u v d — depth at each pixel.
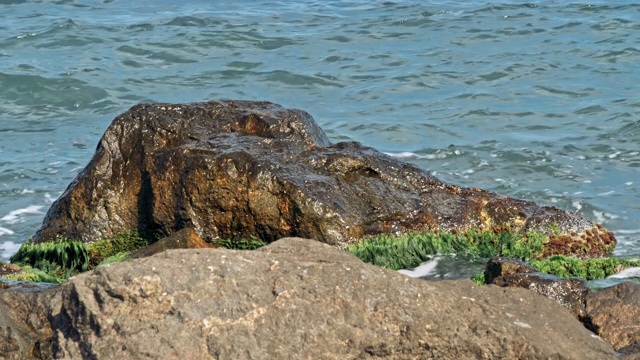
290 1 114.75
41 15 106.62
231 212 44.12
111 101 77.12
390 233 44.50
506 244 44.00
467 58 87.56
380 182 46.34
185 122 47.03
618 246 46.50
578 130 67.62
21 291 24.83
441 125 69.25
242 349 21.52
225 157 44.38
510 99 75.50
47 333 23.56
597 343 24.00
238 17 105.25
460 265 41.03
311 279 22.67
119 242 45.31
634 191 55.16
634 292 31.30
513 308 24.34
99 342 21.75
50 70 84.06
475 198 47.25
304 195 43.31
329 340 21.89
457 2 111.31
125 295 22.00
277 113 47.91
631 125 68.06
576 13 103.94
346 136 67.38
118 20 104.25
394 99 76.12
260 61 87.81
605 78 80.69
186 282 22.25
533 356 22.47
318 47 92.62
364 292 22.56
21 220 51.97
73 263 42.97
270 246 24.58
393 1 112.75
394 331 22.17
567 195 54.59
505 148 63.34
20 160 62.28
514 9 106.44
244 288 22.31
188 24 102.00
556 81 80.00
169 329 21.67
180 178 44.72
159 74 84.31
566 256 43.94
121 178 46.12
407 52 90.25
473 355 22.31
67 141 67.00
